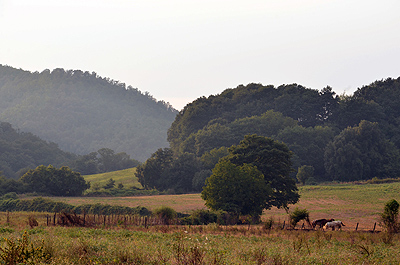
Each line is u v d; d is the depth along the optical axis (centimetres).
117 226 3597
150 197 11462
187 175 14375
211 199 6031
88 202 9550
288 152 7231
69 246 1620
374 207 7819
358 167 14788
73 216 3656
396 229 3672
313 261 1730
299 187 11938
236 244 2314
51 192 11588
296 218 4309
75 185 11681
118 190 12888
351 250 2275
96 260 1440
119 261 1447
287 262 1638
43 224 3644
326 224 4131
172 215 4816
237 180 5991
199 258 1441
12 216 5388
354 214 6819
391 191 10100
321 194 10400
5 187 11181
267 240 2827
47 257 1378
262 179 6131
